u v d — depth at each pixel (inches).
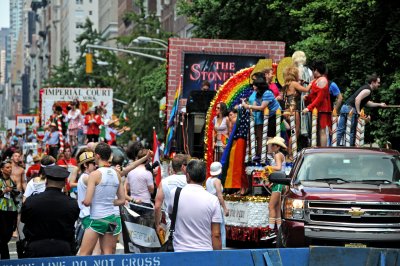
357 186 959.0
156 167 1359.5
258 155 1213.1
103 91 2834.6
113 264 674.8
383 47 1691.7
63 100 2832.2
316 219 936.3
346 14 1679.4
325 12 1807.3
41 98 2832.2
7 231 1084.5
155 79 3720.5
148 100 4033.0
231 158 1234.6
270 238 1164.5
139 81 4340.6
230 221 1222.3
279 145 1139.9
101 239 890.1
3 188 1083.3
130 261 676.7
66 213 765.9
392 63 1697.8
